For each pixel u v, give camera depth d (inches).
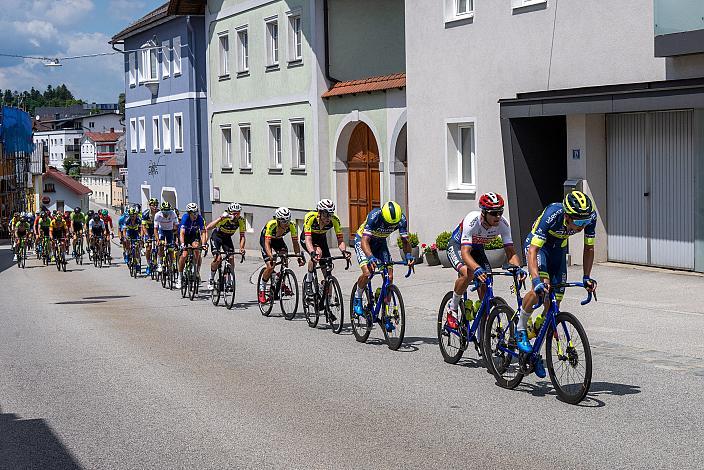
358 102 959.6
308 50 1042.1
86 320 559.8
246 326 503.2
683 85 535.2
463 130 757.3
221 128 1332.4
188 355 410.9
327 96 1012.5
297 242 526.9
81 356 420.2
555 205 300.8
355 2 1038.4
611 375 327.3
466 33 727.1
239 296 682.2
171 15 1411.2
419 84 789.2
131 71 1722.4
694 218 564.4
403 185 907.4
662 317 441.1
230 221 598.2
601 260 633.0
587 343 280.7
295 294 519.2
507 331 318.7
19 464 250.5
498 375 323.3
